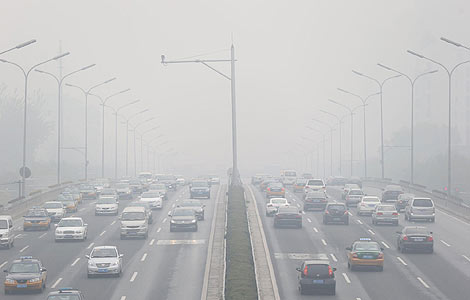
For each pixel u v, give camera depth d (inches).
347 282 2455.7
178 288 2391.7
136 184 6727.4
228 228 3415.4
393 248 3243.1
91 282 2496.3
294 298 2192.4
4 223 3329.2
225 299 1968.5
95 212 4785.9
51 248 3319.4
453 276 2561.5
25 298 2202.3
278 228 3944.4
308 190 5787.4
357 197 5251.0
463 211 4596.5
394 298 2178.9
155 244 3444.9
